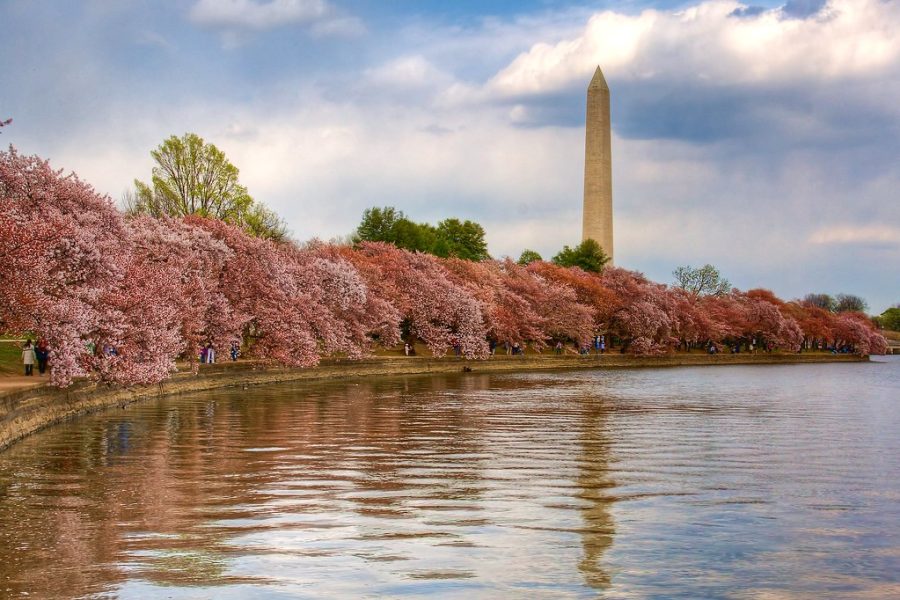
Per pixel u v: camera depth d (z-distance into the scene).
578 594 14.70
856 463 28.44
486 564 16.20
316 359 67.00
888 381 81.62
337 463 27.22
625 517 20.09
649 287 123.62
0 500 21.41
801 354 153.38
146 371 41.78
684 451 30.84
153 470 25.72
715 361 130.25
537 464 27.41
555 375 84.38
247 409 44.47
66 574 15.37
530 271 118.38
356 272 77.94
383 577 15.38
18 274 32.91
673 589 15.05
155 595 14.36
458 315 90.50
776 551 17.45
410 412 43.72
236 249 64.81
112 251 43.66
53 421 36.50
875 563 16.72
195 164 86.94
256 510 20.31
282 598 14.28
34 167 42.78
